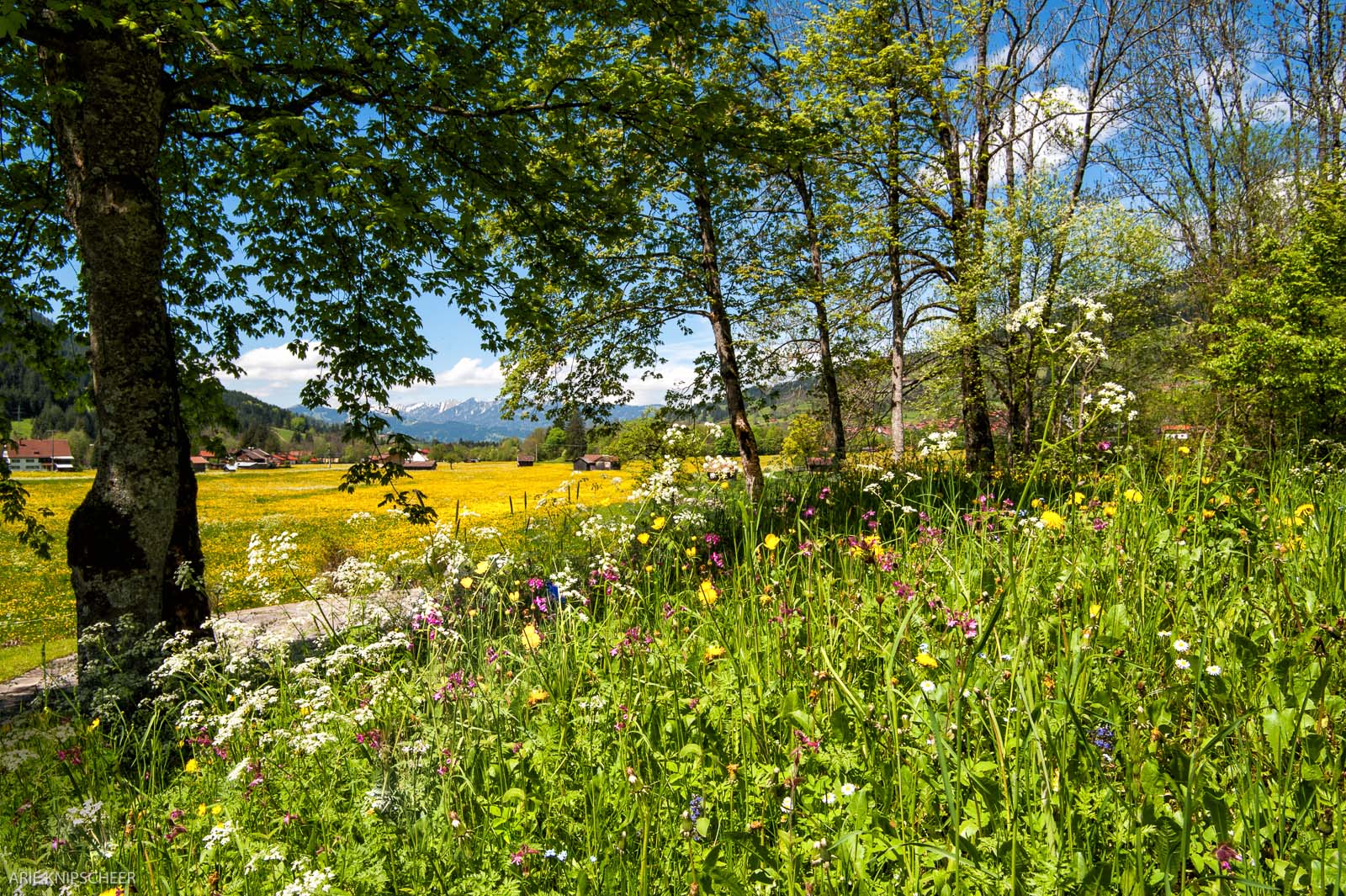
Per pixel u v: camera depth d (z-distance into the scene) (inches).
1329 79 781.9
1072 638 96.7
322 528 1192.2
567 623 146.4
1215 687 84.0
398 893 80.4
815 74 637.3
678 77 372.8
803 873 71.9
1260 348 457.7
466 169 359.6
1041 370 554.9
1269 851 67.4
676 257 561.0
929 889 69.0
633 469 576.7
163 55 267.3
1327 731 75.9
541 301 437.7
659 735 104.5
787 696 99.2
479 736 110.0
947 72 634.2
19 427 5723.4
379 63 299.9
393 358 430.0
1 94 315.6
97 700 163.0
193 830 104.4
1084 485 174.9
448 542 179.3
